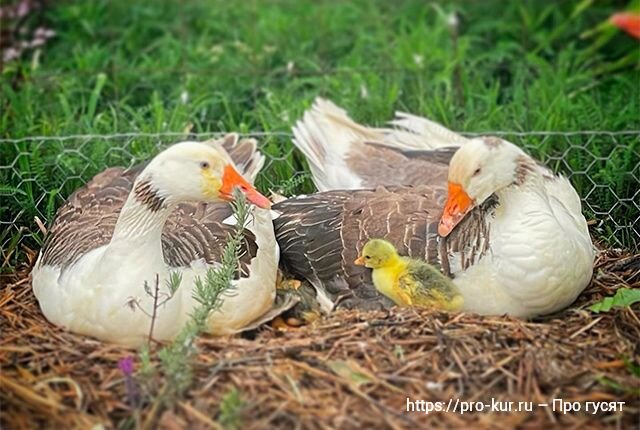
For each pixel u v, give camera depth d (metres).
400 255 6.94
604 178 8.45
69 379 5.95
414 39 10.89
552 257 6.60
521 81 10.08
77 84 10.04
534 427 5.67
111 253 6.36
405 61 10.49
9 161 8.67
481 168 6.70
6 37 10.83
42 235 7.91
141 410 5.75
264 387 5.88
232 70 10.39
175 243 6.65
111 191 7.41
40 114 9.60
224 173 6.49
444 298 6.70
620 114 9.36
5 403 5.76
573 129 9.21
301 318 7.00
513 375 6.05
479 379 6.02
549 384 6.00
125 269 6.34
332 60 10.84
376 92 9.81
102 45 11.18
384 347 6.24
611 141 8.92
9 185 8.23
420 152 8.22
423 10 11.30
